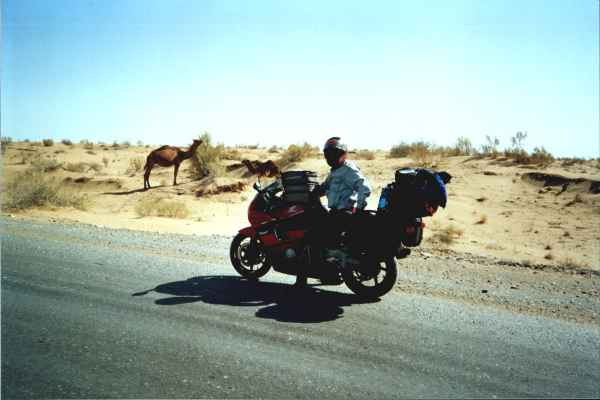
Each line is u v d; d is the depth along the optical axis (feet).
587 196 54.80
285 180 22.18
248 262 23.62
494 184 61.67
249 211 23.31
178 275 23.59
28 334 15.85
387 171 69.31
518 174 64.49
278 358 14.42
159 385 12.64
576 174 61.11
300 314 18.44
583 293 22.44
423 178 19.97
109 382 12.74
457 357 14.79
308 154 80.89
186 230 41.29
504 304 20.35
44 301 19.16
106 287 21.21
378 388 12.75
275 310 18.84
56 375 13.07
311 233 21.27
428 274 25.46
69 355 14.34
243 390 12.47
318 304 19.76
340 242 21.12
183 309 18.62
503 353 15.17
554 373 13.91
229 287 21.85
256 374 13.37
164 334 16.08
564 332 17.11
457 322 17.84
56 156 108.17
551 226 47.39
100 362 13.92
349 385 12.88
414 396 12.39
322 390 12.57
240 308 18.95
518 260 31.09
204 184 69.67
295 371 13.61
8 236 32.12
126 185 73.20
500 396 12.52
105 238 32.81
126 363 13.88
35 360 13.96
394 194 20.20
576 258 35.96
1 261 25.21
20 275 22.77
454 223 47.83
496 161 71.51
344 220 20.85
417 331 16.85
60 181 74.59
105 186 73.61
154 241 32.40
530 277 25.54
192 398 12.00
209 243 32.63
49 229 35.60
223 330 16.56
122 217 48.62
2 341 15.23
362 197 20.70
